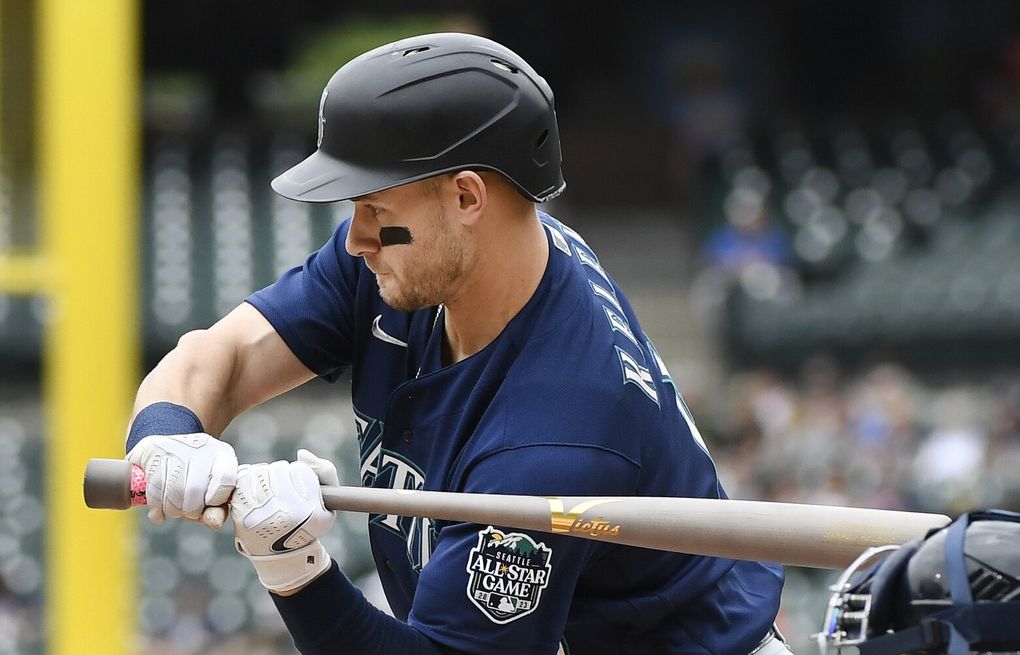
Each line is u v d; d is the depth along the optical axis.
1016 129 53.53
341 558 29.38
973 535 6.07
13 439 30.50
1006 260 46.25
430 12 58.91
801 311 44.50
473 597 7.47
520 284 7.91
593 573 8.09
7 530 28.27
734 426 38.09
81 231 17.03
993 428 35.97
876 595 6.19
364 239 7.83
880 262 47.78
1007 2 62.00
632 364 7.95
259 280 44.03
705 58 63.28
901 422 35.94
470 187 7.62
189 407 8.09
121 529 17.28
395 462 8.23
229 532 29.55
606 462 7.61
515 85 7.70
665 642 8.28
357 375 8.62
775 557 7.36
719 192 52.09
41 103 18.06
